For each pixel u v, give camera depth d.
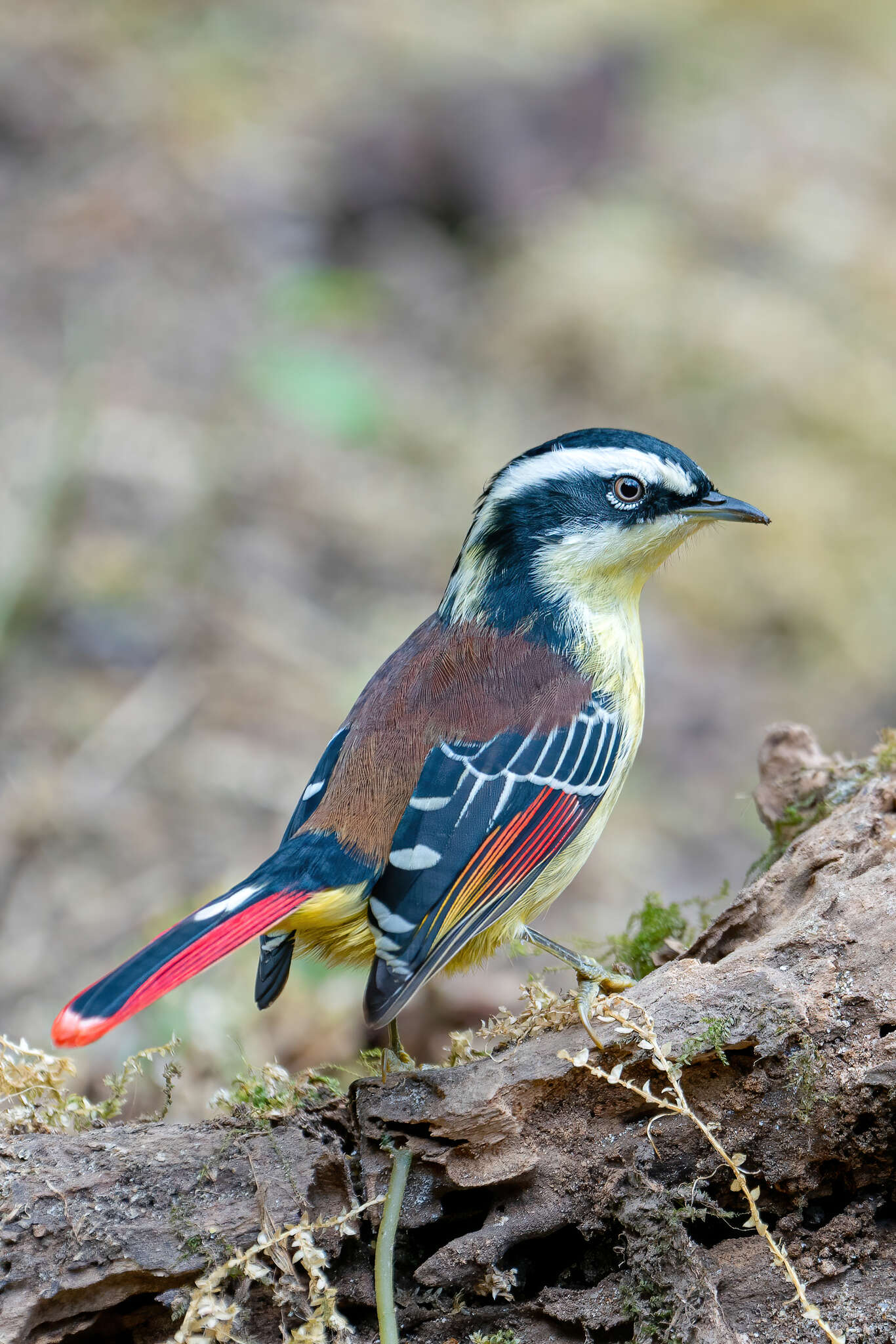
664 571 15.38
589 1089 5.18
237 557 13.87
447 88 19.95
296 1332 4.82
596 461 6.84
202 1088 7.89
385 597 14.06
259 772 11.86
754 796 7.37
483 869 5.91
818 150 21.53
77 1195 4.96
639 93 21.70
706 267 18.81
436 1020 8.65
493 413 16.61
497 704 6.27
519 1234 5.11
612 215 19.05
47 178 17.69
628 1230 5.00
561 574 6.81
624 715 6.71
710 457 16.58
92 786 11.49
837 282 19.11
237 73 19.98
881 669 14.79
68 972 10.06
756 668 14.64
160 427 14.79
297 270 17.20
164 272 16.67
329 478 15.06
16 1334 4.81
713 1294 4.79
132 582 13.30
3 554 12.90
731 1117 5.11
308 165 18.58
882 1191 5.02
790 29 24.69
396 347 16.95
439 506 15.24
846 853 5.68
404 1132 5.21
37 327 15.68
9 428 14.26
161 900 10.58
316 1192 5.16
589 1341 4.98
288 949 5.74
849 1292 4.89
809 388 17.25
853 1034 5.01
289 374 15.73
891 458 16.67
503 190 18.89
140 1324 5.06
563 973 9.17
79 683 12.41
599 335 17.34
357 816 5.82
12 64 19.12
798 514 15.77
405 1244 5.28
